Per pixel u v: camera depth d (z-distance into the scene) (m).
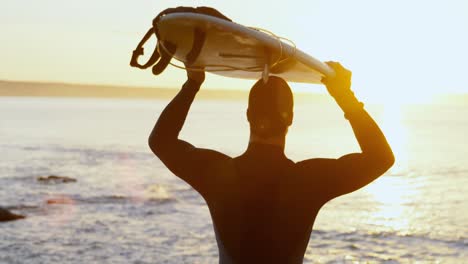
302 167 2.60
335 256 19.89
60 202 31.72
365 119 2.56
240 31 2.29
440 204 32.56
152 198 33.16
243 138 86.19
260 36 2.33
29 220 26.17
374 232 24.09
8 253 19.61
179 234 23.12
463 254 20.48
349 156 2.59
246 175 2.59
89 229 24.17
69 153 62.25
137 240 21.94
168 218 27.03
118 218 26.97
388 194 36.03
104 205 30.91
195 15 2.28
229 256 2.61
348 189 2.58
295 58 2.42
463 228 25.31
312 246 21.31
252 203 2.58
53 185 38.72
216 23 2.26
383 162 2.53
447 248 21.41
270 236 2.57
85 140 79.88
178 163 2.66
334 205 31.31
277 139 2.61
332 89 2.60
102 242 21.53
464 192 37.31
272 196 2.57
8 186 37.94
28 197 33.41
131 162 54.09
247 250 2.58
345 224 25.84
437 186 40.12
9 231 23.50
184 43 2.41
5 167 49.06
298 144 76.62
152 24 2.39
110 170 47.91
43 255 19.44
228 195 2.61
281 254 2.58
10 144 72.44
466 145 78.88
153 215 27.86
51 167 49.59
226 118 162.75
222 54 2.50
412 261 19.41
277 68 2.68
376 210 30.09
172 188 37.06
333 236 23.17
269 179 2.58
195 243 21.42
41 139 81.19
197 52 2.43
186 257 19.27
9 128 106.44
